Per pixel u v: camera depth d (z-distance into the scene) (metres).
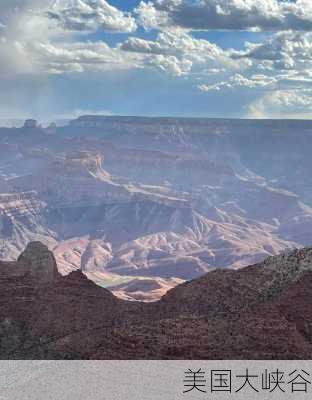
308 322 106.31
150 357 96.19
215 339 97.81
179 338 98.19
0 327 134.50
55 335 131.38
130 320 129.25
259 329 99.25
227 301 127.69
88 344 120.81
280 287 126.00
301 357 94.31
